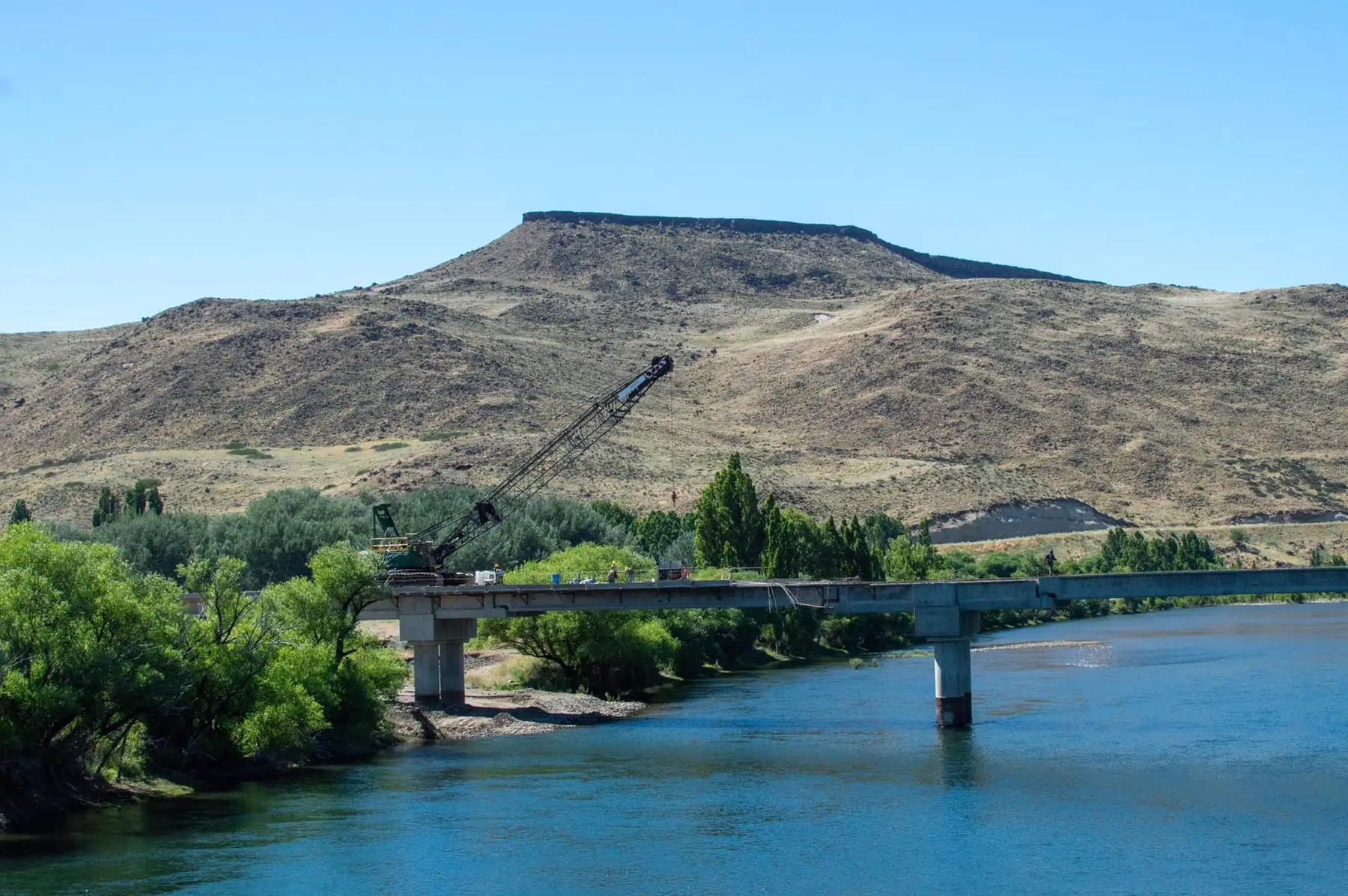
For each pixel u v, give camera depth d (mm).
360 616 102750
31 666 66062
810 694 113750
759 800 71312
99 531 157125
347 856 61406
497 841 63906
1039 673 123375
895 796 71562
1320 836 62344
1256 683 111500
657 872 59062
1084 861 59469
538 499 179875
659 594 98250
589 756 84625
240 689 78188
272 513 165875
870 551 171125
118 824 66625
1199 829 63875
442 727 95500
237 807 70500
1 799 66125
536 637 114875
